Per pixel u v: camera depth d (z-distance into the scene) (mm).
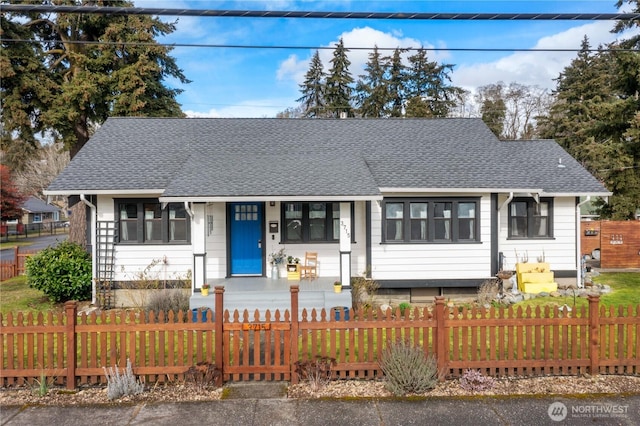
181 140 13789
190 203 11258
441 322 5820
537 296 11617
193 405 5262
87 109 19016
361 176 11406
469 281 11805
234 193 10359
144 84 19219
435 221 11852
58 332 5660
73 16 17953
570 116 31047
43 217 55906
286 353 5855
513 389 5613
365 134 14617
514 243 12633
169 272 11688
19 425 4816
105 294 11375
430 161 12797
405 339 6031
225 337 5836
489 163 12703
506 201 11812
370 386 5707
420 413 5035
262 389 5672
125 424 4844
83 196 11125
